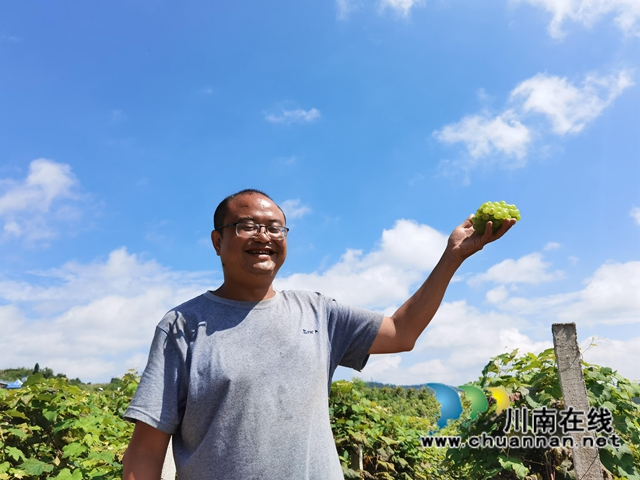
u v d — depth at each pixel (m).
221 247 2.10
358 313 2.13
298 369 1.86
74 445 4.00
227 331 1.90
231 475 1.68
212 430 1.74
